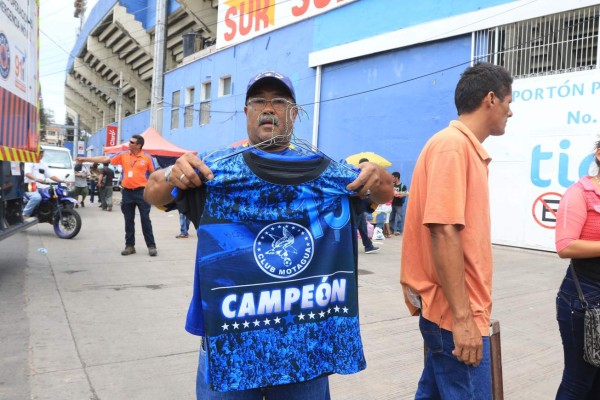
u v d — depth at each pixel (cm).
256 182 164
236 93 1864
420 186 194
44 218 872
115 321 428
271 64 1662
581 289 223
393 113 1222
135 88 3634
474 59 1025
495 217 974
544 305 527
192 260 725
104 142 3922
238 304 163
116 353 355
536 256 855
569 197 227
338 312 174
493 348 191
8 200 621
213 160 168
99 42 3553
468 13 1027
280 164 167
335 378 331
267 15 1677
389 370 346
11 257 701
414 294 198
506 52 977
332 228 174
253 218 166
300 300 169
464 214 176
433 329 188
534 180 913
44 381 304
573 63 891
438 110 1110
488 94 190
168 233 1039
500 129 198
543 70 928
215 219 164
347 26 1351
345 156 1373
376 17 1262
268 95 177
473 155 182
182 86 2314
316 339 170
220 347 160
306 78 1505
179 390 301
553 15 898
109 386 302
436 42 1110
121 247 824
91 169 1866
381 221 1044
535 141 909
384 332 424
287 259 168
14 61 548
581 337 225
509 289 600
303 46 1512
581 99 845
